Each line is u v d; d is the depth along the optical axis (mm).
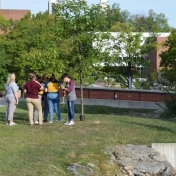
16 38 42406
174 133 14484
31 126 14906
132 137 13703
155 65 65812
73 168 10320
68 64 16719
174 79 29656
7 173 9227
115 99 31219
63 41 16547
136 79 49344
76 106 29422
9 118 15031
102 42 16750
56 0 16188
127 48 48281
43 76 16609
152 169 11500
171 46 44906
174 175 11688
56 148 11641
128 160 11758
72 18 16109
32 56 17375
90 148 12039
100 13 16219
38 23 41188
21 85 39531
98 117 17875
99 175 10648
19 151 11070
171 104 22984
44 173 9469
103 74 20656
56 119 17781
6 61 39969
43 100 16562
